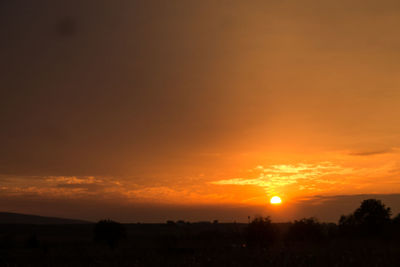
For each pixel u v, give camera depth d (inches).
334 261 1051.9
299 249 1355.8
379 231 2325.3
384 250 1202.0
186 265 1137.4
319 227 2331.4
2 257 1882.4
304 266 1033.5
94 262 1339.8
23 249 3097.9
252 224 2160.4
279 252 1246.3
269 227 2124.8
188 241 2778.1
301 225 2293.3
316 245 1576.0
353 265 987.9
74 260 1483.8
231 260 1134.4
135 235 6146.7
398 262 987.9
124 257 1496.1
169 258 1318.9
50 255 1815.9
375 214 2444.6
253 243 2070.6
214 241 2657.5
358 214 2506.2
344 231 2475.4
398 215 2460.6
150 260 1245.7
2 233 7003.0
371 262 1003.9
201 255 1249.4
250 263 1075.3
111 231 2827.3
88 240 5128.0
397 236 1856.5
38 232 7386.8
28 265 1381.6
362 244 1497.3
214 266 1085.8
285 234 2313.0
